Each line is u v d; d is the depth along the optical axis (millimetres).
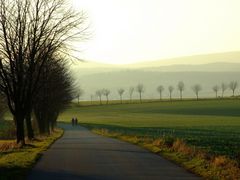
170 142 36500
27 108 39500
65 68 74750
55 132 85438
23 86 40812
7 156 28719
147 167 22250
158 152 31125
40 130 64250
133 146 38344
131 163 24188
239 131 72938
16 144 38562
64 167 22812
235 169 19094
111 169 21578
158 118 154125
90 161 25609
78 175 19656
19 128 39500
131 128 92250
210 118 142000
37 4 37219
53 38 37781
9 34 37094
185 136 55656
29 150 34125
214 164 21016
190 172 20266
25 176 19609
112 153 30922
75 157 28312
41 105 63062
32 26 37312
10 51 37438
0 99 64500
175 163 24078
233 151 31375
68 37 38094
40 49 39250
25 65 39688
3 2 36625
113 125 114688
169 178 18328
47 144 41281
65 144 42625
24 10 37062
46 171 21234
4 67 39312
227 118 140250
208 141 43875
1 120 94812
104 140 50031
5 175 19375
